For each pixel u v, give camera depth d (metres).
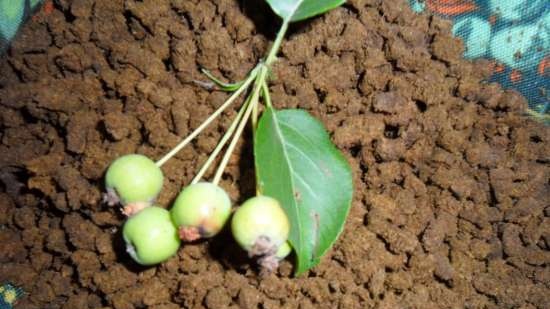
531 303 0.17
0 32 0.17
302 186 0.14
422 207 0.17
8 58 0.17
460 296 0.17
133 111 0.17
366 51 0.17
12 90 0.17
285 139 0.15
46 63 0.17
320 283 0.17
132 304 0.16
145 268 0.16
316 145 0.15
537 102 0.18
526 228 0.17
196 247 0.16
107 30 0.17
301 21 0.17
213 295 0.16
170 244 0.14
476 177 0.17
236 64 0.17
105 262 0.17
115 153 0.17
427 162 0.17
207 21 0.17
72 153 0.17
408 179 0.17
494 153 0.17
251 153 0.17
